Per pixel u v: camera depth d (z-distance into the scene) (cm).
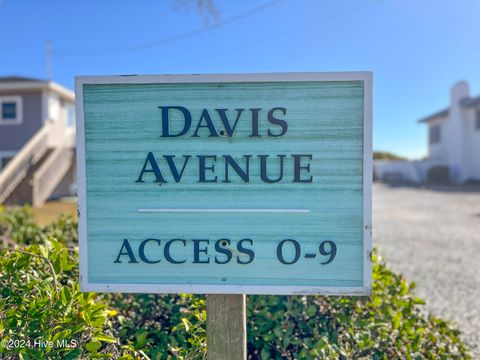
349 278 171
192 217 174
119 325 223
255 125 173
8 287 186
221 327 174
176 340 201
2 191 1163
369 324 216
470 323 372
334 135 171
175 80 174
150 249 175
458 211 1243
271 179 172
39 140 1403
